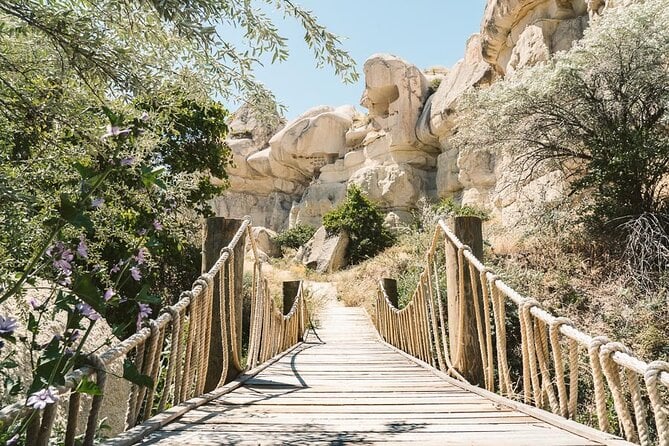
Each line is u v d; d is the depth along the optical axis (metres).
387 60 26.56
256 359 5.18
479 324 3.97
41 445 1.45
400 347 8.33
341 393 3.85
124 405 4.02
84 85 3.16
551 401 2.83
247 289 10.27
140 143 3.05
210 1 2.39
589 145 8.28
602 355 2.23
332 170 29.41
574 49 8.24
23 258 2.40
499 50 17.25
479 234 4.42
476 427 2.61
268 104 3.24
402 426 2.64
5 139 2.88
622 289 6.47
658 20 7.68
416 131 25.17
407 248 17.16
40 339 3.14
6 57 2.84
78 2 2.83
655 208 7.65
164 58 2.97
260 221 32.00
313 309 14.48
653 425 4.39
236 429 2.51
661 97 7.66
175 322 2.71
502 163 13.11
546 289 7.18
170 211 3.47
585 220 8.11
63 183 2.95
